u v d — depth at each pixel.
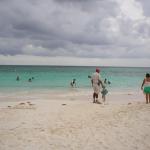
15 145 7.86
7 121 11.38
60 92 28.00
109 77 66.06
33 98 22.23
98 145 7.55
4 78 50.06
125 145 7.43
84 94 26.05
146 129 8.63
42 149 7.42
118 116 10.73
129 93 27.41
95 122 10.17
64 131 9.22
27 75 64.44
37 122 11.07
